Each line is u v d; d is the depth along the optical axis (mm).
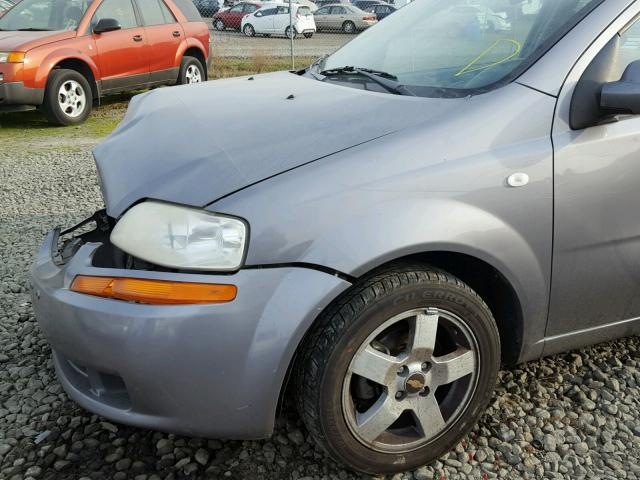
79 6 7938
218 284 1630
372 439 1851
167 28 8781
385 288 1702
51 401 2326
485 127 1830
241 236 1643
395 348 1858
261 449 2066
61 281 1839
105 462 2010
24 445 2094
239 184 1705
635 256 2064
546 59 1955
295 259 1651
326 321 1703
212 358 1640
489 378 1968
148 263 1724
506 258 1838
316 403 1736
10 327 2867
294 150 1802
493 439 2123
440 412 1924
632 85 1758
